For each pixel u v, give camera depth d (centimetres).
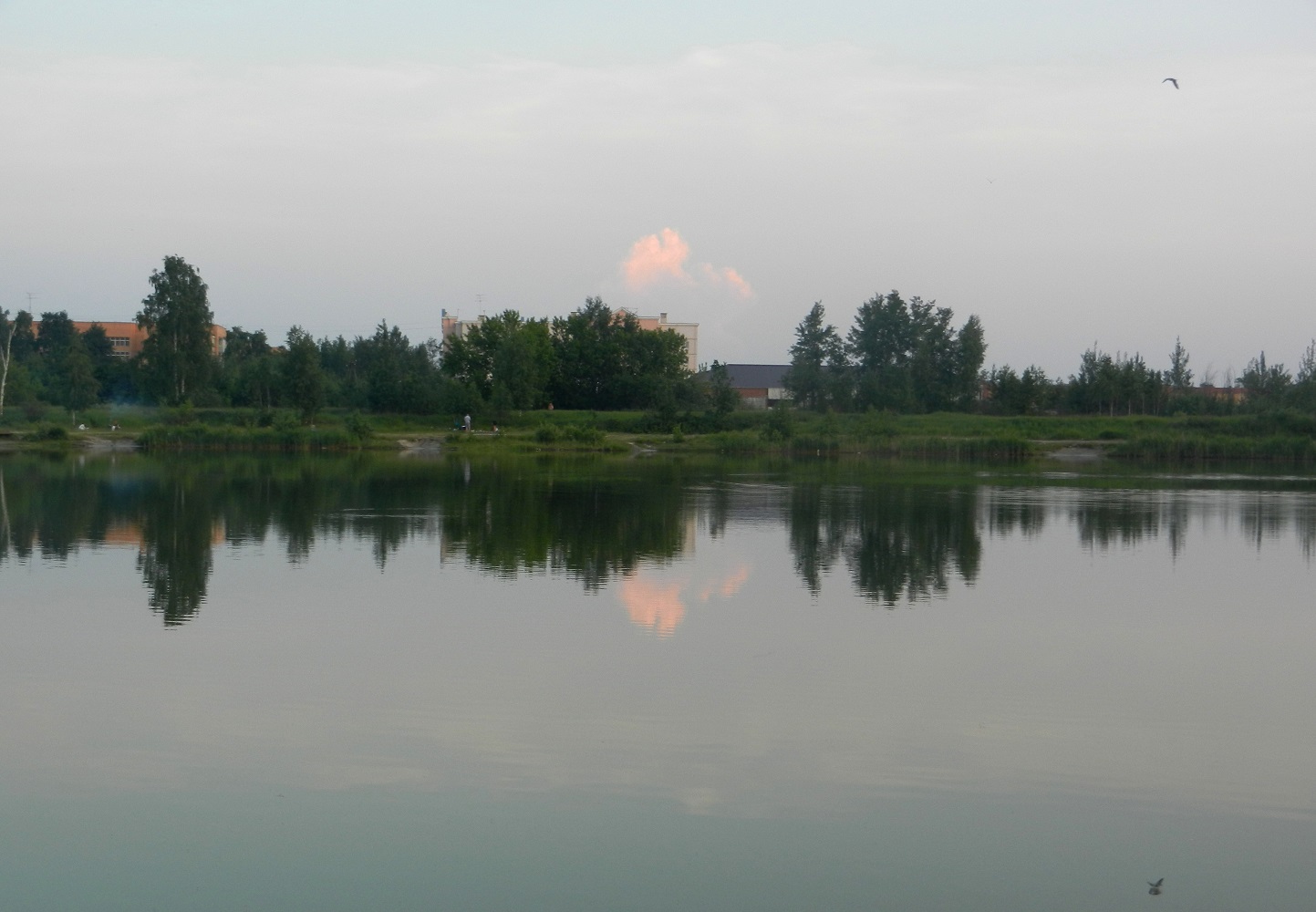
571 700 1598
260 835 1173
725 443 8088
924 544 3131
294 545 2956
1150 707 1606
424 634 1962
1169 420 10088
